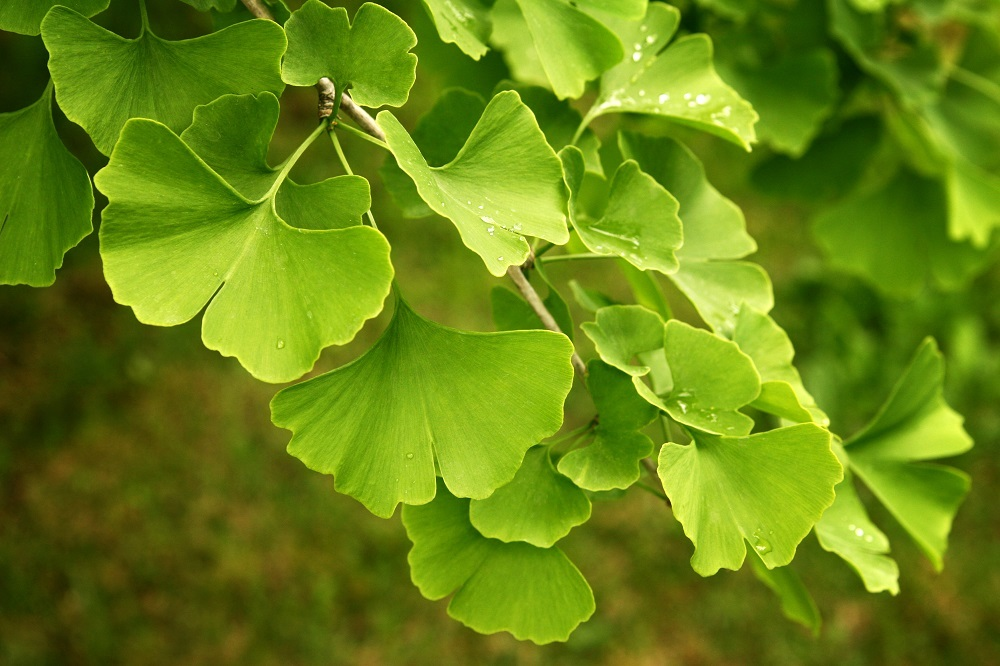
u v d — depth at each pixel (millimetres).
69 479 1320
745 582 1296
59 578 1216
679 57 513
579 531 1338
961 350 1525
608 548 1326
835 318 1592
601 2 485
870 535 521
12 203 457
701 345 464
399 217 1683
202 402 1444
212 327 413
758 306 519
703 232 522
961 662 1229
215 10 499
